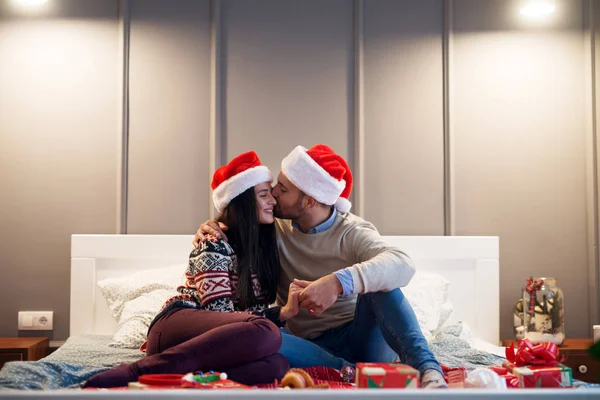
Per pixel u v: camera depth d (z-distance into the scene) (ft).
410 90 11.06
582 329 11.01
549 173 11.09
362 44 11.01
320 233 7.36
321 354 6.76
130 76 10.84
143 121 10.82
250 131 10.92
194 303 6.82
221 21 10.94
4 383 5.72
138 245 10.37
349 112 11.02
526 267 11.01
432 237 10.62
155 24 10.87
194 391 3.84
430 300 9.63
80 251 10.33
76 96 10.77
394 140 11.02
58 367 6.40
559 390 4.03
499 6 11.13
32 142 10.71
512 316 10.94
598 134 11.06
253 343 5.91
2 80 10.72
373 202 10.97
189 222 10.81
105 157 10.77
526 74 11.12
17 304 10.62
